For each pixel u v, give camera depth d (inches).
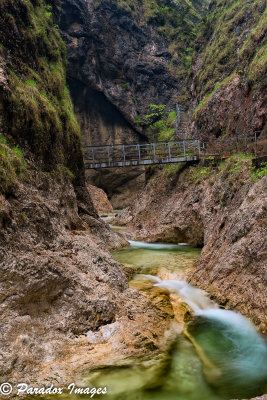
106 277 248.8
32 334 170.2
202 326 234.5
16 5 308.2
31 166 261.0
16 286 173.9
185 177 630.5
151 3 1279.5
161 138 1046.4
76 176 410.3
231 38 797.9
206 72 838.5
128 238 605.9
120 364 173.8
